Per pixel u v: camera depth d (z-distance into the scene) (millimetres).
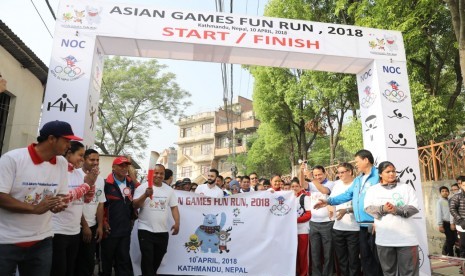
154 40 6312
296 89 16500
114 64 25188
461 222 6770
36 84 10367
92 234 4816
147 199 5086
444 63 12594
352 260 5633
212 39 6441
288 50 6629
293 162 20188
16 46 8352
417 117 10586
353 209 5395
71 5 6234
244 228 5793
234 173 28250
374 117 6949
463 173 8539
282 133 20125
